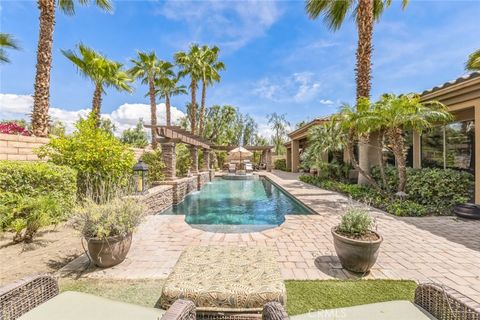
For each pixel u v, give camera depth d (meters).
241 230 5.59
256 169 28.27
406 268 3.30
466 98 6.37
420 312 1.86
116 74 13.11
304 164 15.76
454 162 7.68
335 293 2.70
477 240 4.35
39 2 7.37
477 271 3.21
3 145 5.59
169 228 5.09
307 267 3.35
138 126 29.55
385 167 8.66
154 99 18.03
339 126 8.92
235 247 2.97
